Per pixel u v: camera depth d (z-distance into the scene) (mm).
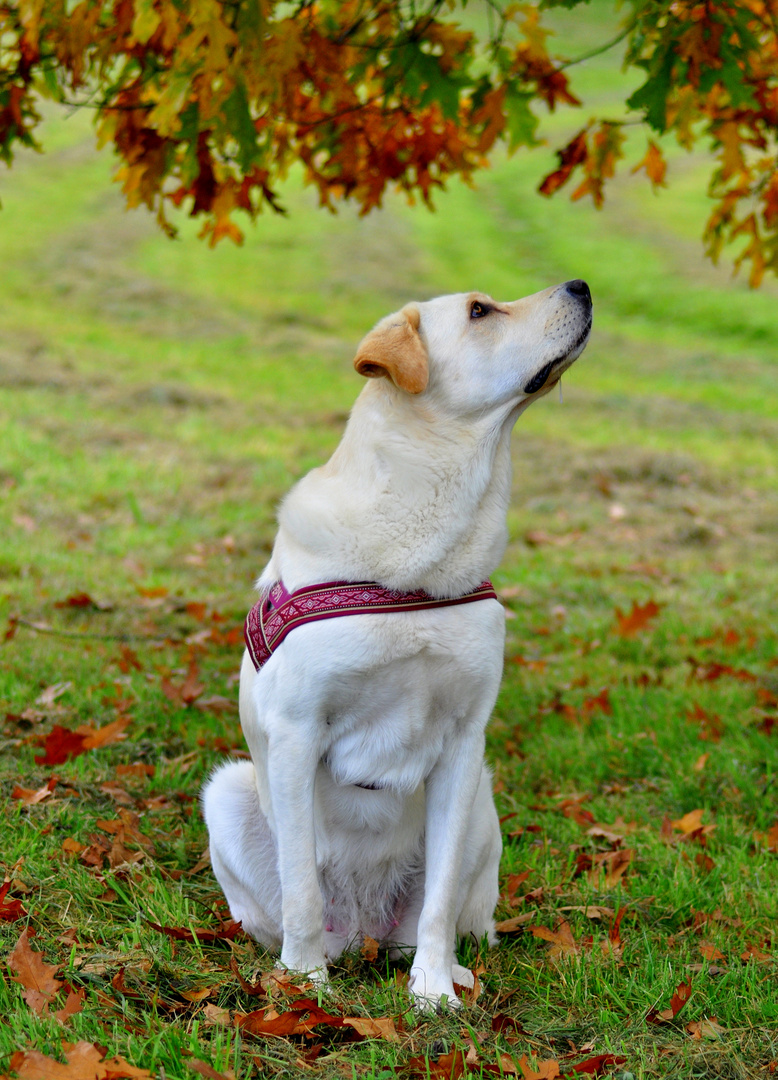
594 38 35094
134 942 2725
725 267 25094
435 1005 2561
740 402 15852
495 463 2891
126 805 3656
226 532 8312
